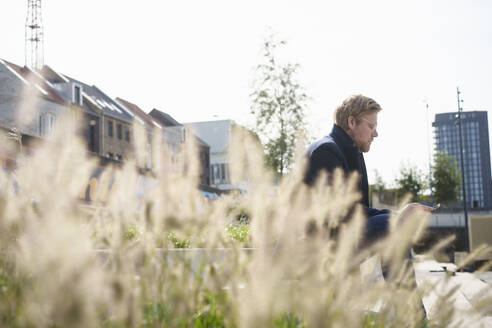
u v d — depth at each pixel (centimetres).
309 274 100
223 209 118
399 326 124
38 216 78
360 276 124
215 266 117
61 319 65
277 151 1886
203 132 5541
